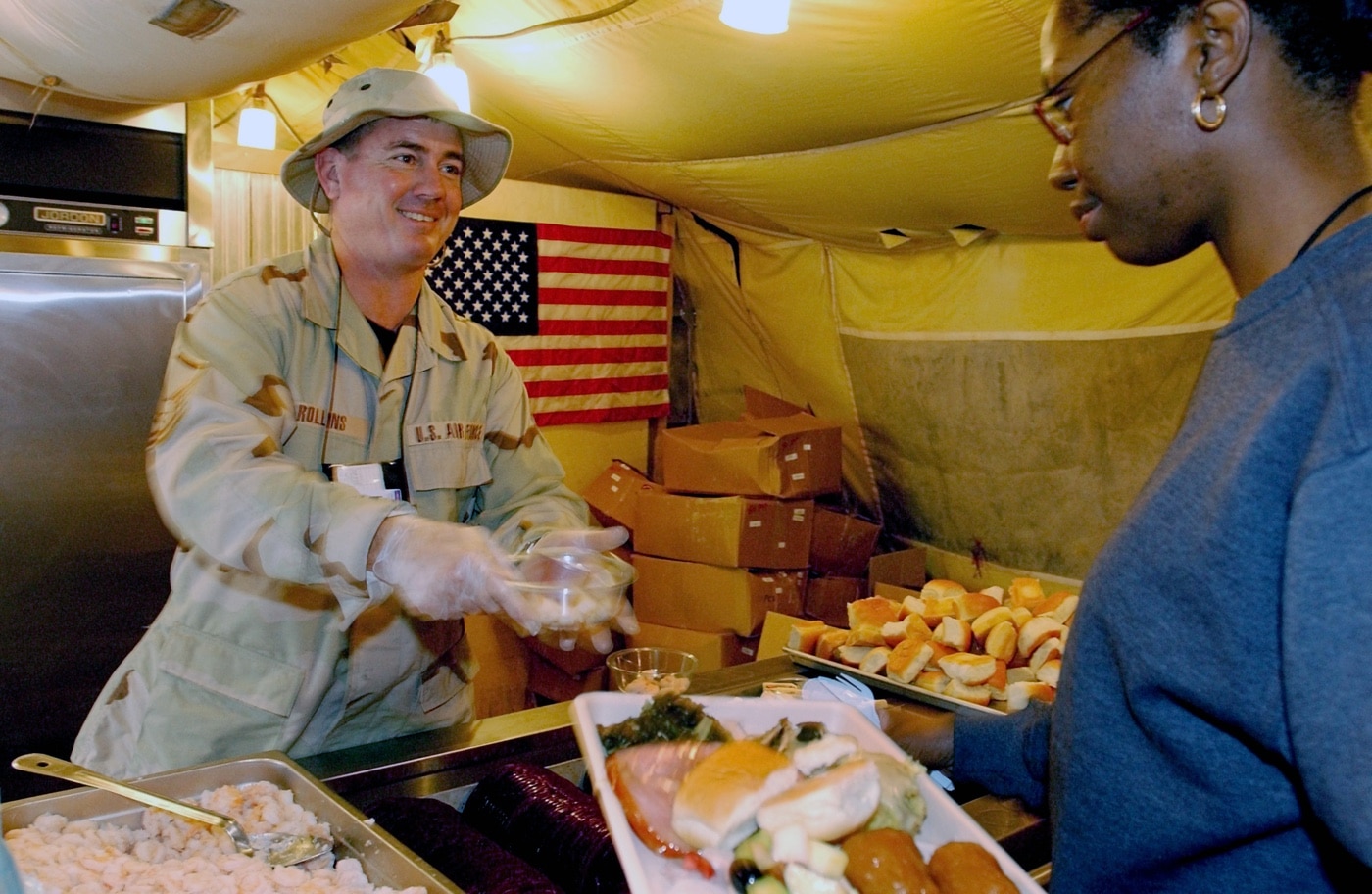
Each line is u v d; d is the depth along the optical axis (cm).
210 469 139
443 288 436
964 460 410
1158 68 75
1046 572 394
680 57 274
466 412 191
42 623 288
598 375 486
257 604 164
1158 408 329
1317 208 72
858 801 89
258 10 197
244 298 163
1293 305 69
